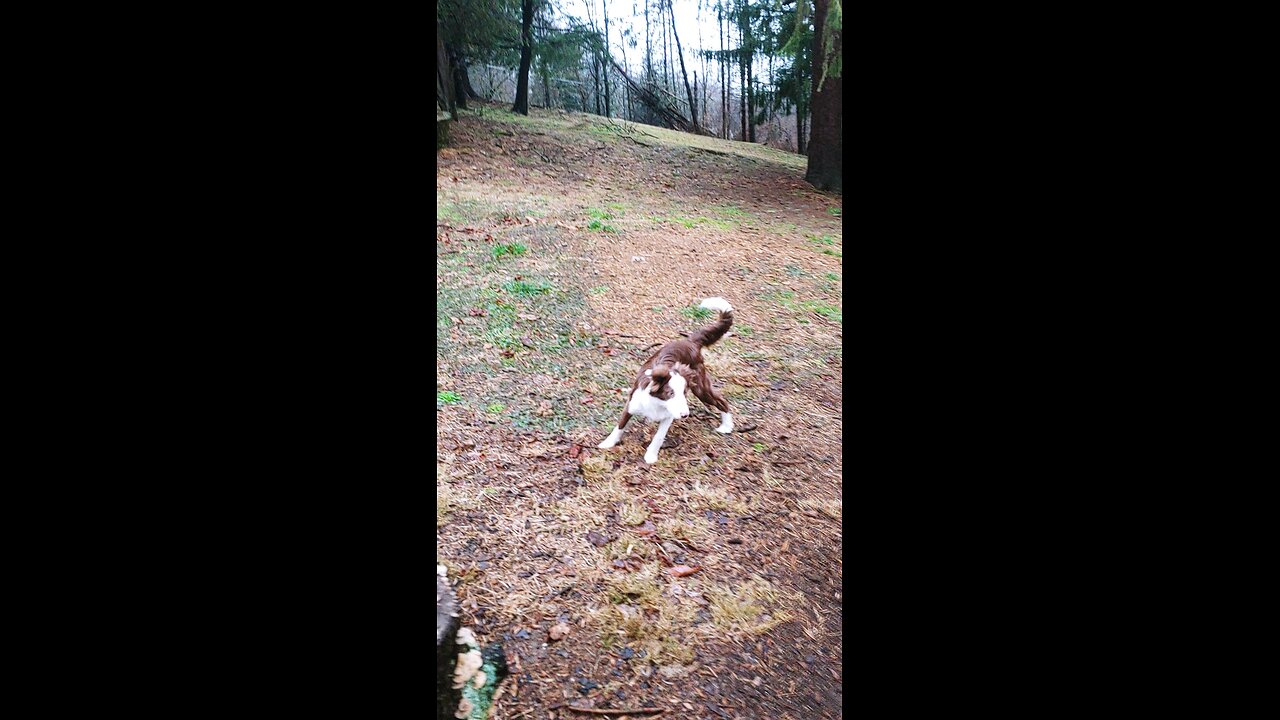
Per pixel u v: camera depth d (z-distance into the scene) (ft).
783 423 14.44
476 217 25.48
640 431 13.69
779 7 33.24
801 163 45.32
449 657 8.02
